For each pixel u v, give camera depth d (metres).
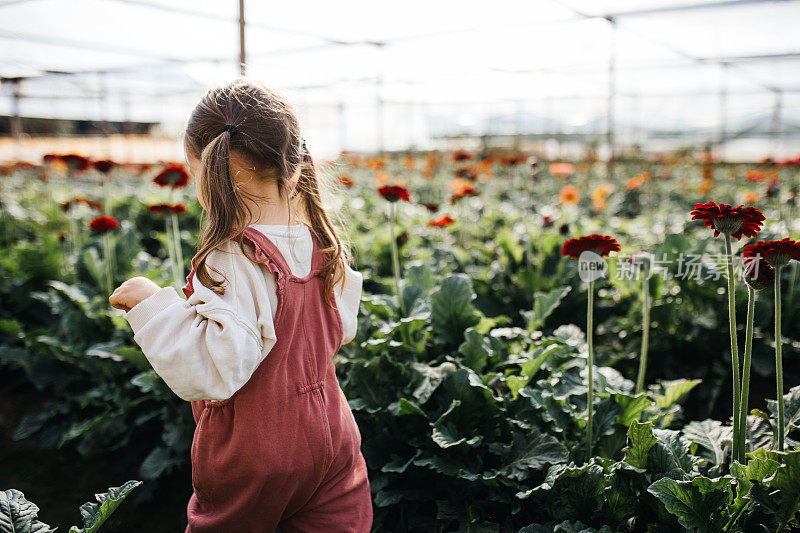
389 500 2.14
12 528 1.38
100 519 1.49
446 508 2.08
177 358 1.20
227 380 1.21
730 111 22.47
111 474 2.98
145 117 23.23
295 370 1.42
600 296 4.14
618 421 2.16
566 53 11.37
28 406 3.69
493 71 13.58
